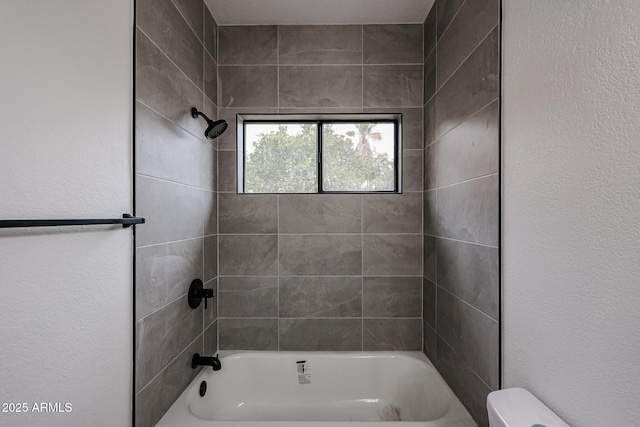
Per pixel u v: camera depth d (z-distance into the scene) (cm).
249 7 200
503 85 118
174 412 145
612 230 74
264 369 208
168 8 144
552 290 93
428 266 205
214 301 209
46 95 80
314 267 218
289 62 219
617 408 73
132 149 116
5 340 71
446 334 175
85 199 94
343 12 206
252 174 232
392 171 230
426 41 211
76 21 90
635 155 68
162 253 139
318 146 230
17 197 73
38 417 79
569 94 86
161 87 137
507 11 115
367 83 218
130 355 116
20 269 74
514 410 92
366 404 204
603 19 76
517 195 110
